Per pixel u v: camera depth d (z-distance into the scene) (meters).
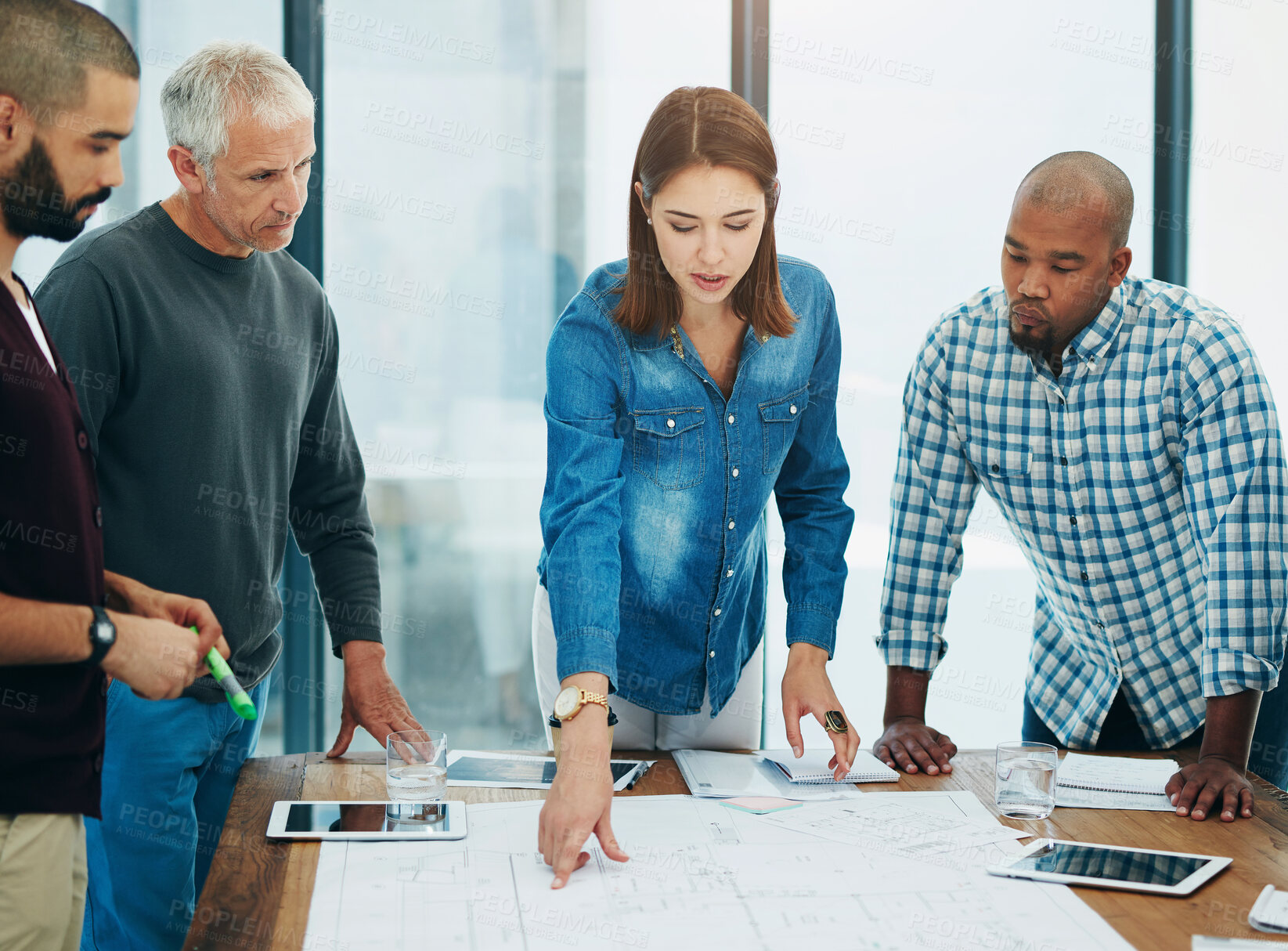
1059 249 1.45
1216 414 1.49
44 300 1.50
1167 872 1.12
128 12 2.48
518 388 2.69
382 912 1.04
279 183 1.54
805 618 1.55
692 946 0.97
